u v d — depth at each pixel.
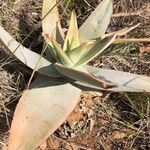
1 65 0.72
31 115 0.65
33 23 0.83
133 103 0.76
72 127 0.73
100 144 0.73
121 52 0.83
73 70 0.65
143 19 0.88
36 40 0.81
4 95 0.72
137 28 0.87
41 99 0.68
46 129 0.63
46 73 0.71
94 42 0.68
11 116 0.71
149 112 0.75
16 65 0.76
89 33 0.76
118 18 0.88
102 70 0.74
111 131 0.75
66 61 0.70
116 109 0.77
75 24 0.70
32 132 0.63
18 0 0.84
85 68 0.74
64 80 0.72
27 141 0.62
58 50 0.68
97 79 0.63
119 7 0.90
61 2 0.86
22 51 0.70
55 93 0.69
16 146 0.61
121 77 0.72
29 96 0.67
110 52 0.82
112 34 0.68
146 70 0.83
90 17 0.77
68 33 0.71
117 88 0.69
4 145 0.67
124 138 0.74
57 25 0.74
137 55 0.83
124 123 0.75
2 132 0.69
